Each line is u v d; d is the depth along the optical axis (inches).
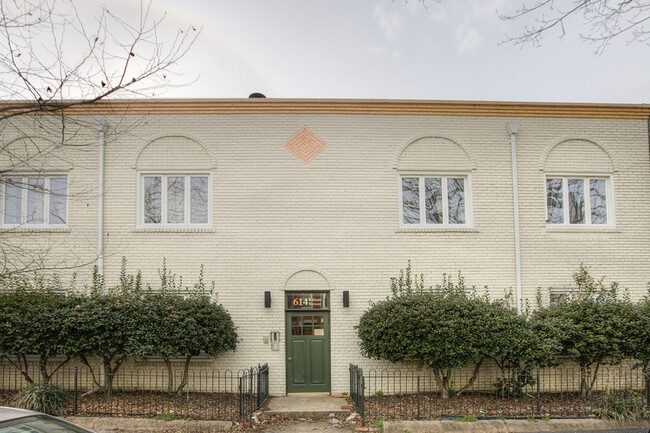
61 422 168.7
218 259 454.3
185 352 387.9
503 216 471.8
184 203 466.0
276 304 451.2
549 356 386.9
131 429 345.4
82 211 455.5
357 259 458.3
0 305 385.1
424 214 472.7
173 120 468.1
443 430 344.2
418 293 422.9
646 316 399.2
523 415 366.0
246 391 436.1
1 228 450.6
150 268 451.8
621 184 484.7
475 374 420.5
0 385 439.8
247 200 461.4
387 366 444.5
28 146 456.4
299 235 458.3
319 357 449.7
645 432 344.8
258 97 514.3
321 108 470.3
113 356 422.0
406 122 476.1
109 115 463.5
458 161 475.8
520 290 461.1
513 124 477.1
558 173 482.9
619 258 474.6
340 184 465.4
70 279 447.8
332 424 362.9
